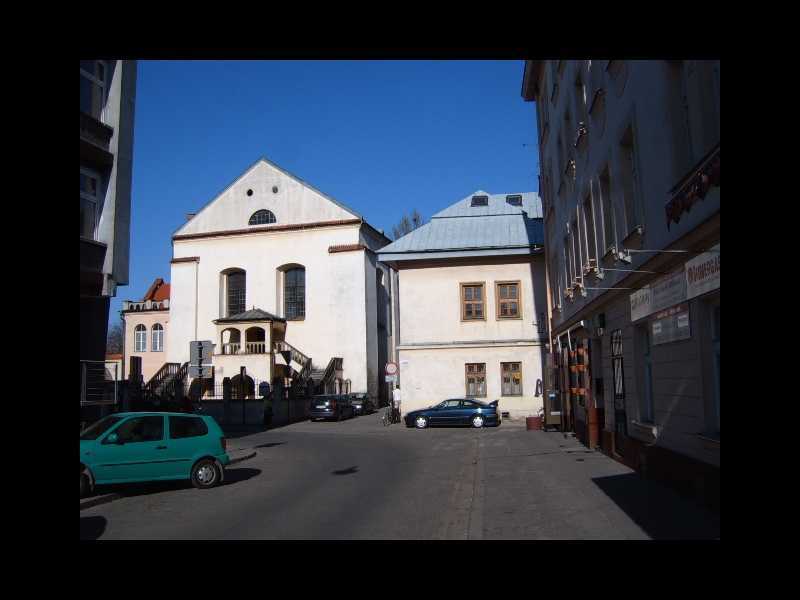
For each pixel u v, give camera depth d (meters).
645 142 10.61
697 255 8.40
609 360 14.97
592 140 15.25
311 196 51.38
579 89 17.61
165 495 12.59
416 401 33.81
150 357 59.75
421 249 34.25
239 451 20.84
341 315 49.56
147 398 34.16
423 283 34.59
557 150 22.56
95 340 18.50
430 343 33.97
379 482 13.45
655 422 10.98
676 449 9.80
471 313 34.12
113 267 18.41
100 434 12.44
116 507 11.29
